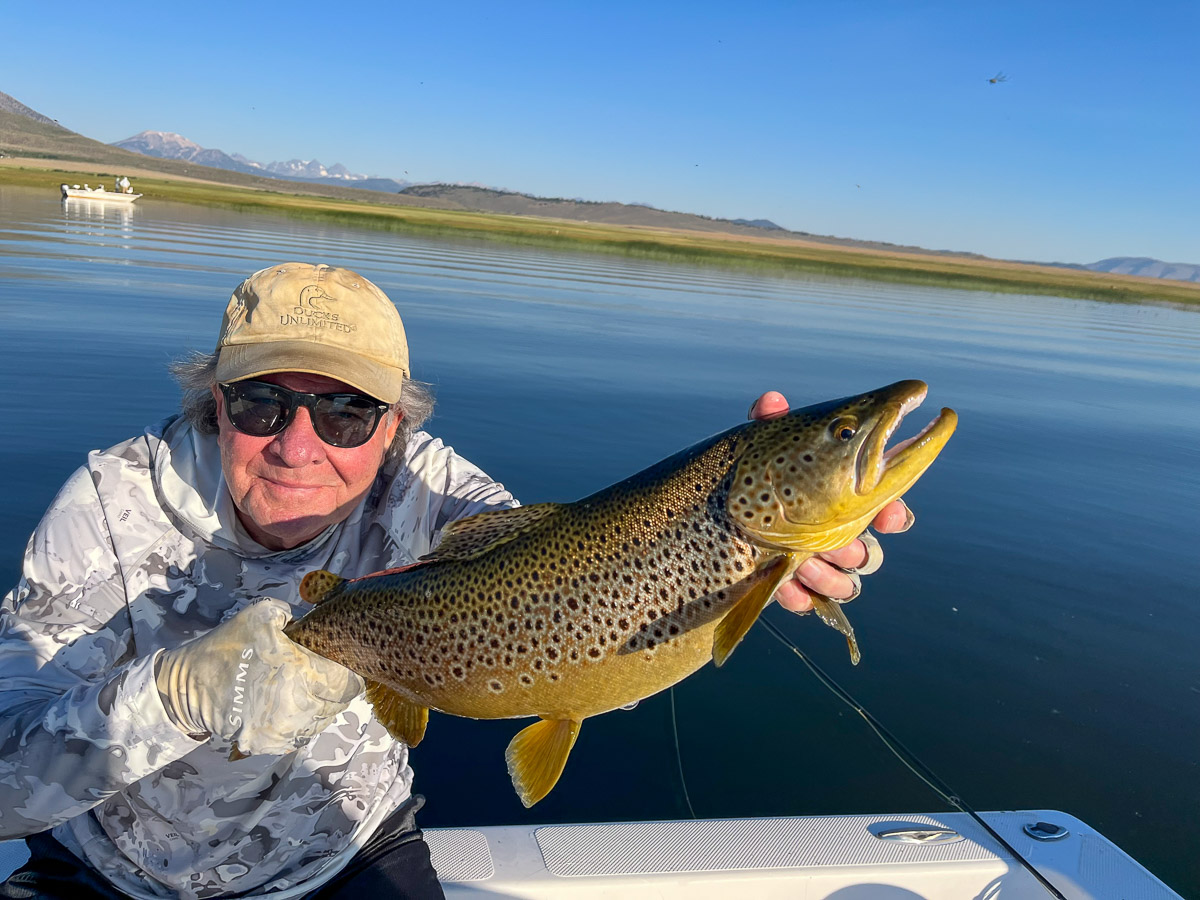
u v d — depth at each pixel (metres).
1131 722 1.39
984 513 2.43
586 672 0.69
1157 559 2.17
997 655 1.58
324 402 0.71
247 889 0.72
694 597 0.69
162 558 0.73
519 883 0.82
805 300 10.35
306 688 0.62
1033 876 0.87
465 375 3.65
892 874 0.86
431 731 1.28
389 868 0.75
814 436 0.68
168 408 2.66
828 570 0.70
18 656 0.66
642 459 2.62
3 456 2.09
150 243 8.48
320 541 0.78
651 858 0.87
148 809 0.70
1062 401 4.50
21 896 0.69
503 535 0.72
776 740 1.29
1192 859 1.10
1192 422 4.26
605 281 10.08
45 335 3.53
